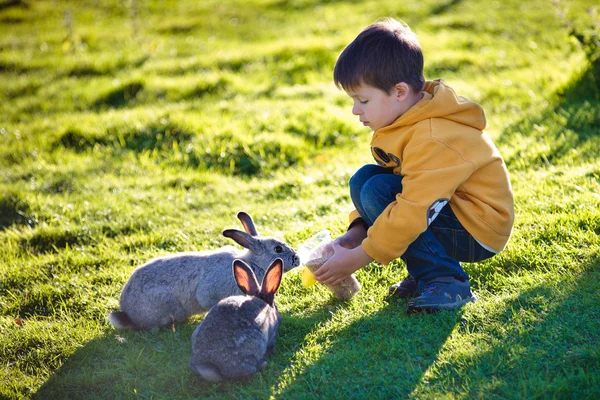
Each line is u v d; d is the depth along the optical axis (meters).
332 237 4.97
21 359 3.74
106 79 12.15
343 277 3.70
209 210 6.31
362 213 3.99
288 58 12.74
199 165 7.82
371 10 16.30
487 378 3.04
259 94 10.85
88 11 18.62
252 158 7.83
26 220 6.31
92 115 9.81
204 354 3.19
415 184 3.44
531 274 4.01
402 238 3.48
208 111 9.55
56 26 17.03
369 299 4.03
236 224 5.74
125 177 7.53
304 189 6.66
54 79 12.46
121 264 5.03
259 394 3.11
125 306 3.87
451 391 2.97
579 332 3.31
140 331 3.87
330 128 8.71
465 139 3.51
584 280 3.78
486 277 4.07
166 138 8.57
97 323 4.09
